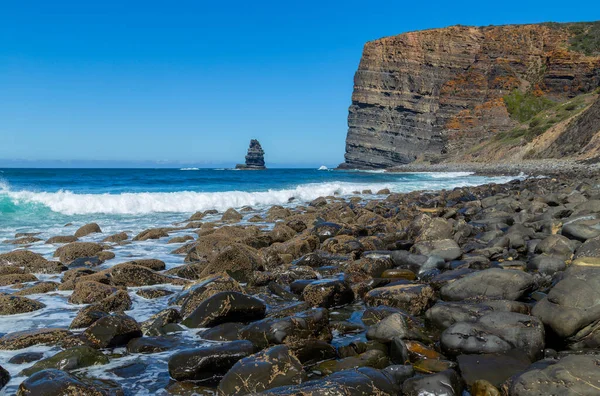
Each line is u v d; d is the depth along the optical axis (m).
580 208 13.00
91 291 7.79
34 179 46.62
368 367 4.56
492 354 4.88
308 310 5.98
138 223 17.62
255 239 11.61
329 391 4.06
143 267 9.02
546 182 27.81
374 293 7.02
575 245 8.94
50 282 8.65
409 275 8.35
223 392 4.48
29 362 5.34
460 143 98.81
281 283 8.47
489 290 6.68
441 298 7.07
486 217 14.06
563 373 4.02
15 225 16.84
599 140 57.47
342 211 17.09
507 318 5.31
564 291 5.42
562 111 84.50
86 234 14.88
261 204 25.02
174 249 12.45
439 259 8.73
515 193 23.19
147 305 7.59
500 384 4.34
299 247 10.61
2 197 19.33
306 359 5.05
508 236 10.12
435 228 11.20
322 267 9.48
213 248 11.00
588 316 5.07
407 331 5.57
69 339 5.82
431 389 4.25
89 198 20.58
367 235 12.75
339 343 5.71
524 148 75.06
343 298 7.26
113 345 5.80
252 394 4.11
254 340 5.52
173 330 6.25
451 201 21.45
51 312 7.22
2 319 6.86
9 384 4.79
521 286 6.61
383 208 18.44
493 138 92.56
